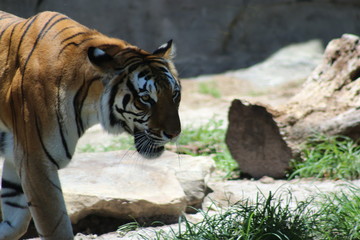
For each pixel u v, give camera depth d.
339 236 7.89
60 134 7.13
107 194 9.32
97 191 9.40
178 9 29.80
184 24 29.48
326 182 11.41
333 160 11.90
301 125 12.20
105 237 8.95
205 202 10.49
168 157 11.44
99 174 10.22
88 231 9.20
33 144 7.03
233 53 28.75
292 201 10.21
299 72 25.91
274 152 12.24
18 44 7.35
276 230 7.83
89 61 7.14
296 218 8.15
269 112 12.20
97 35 7.69
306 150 12.11
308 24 28.89
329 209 8.53
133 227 9.27
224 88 24.42
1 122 7.51
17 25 7.60
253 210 8.27
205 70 26.92
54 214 7.13
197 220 9.56
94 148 15.19
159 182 10.05
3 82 7.34
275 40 28.67
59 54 7.19
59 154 7.17
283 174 12.25
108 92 7.21
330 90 12.65
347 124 12.03
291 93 23.19
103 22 28.83
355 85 12.55
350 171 11.61
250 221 7.86
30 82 7.04
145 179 10.09
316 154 12.06
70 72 7.16
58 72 7.10
